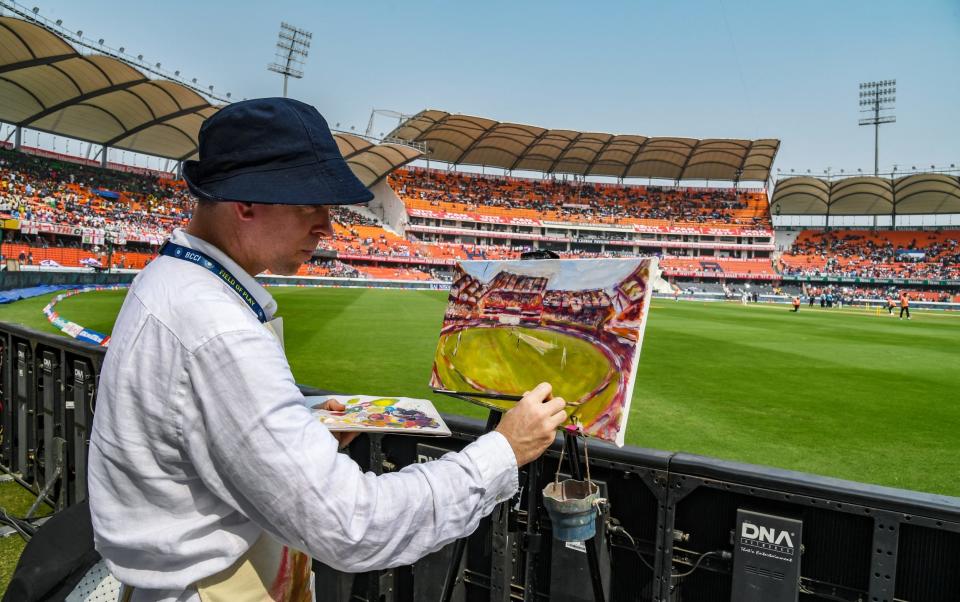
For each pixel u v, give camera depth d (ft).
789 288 206.69
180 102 135.64
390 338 42.45
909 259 208.54
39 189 139.64
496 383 5.76
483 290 6.47
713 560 6.02
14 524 10.16
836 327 72.18
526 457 3.84
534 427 3.86
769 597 5.62
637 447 6.44
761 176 235.40
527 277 6.08
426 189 236.22
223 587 3.67
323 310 69.15
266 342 3.34
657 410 22.40
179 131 154.92
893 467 15.98
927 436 19.19
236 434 3.05
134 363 3.26
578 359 5.19
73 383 11.83
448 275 202.69
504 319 6.04
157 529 3.39
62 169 153.89
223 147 3.55
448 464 3.60
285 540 3.24
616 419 4.64
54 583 5.12
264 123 3.53
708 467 5.86
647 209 245.45
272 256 3.86
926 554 5.15
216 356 3.13
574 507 4.80
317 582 8.46
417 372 28.60
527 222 231.91
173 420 3.19
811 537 5.65
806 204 232.53
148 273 3.61
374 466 8.02
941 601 5.09
